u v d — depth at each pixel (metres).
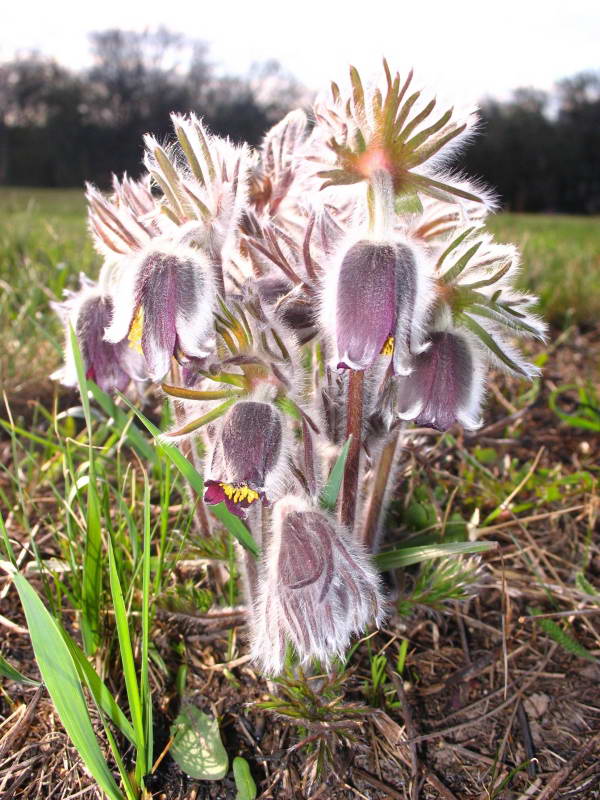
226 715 0.20
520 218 2.03
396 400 0.18
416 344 0.16
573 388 0.36
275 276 0.19
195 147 0.18
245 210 0.20
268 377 0.17
